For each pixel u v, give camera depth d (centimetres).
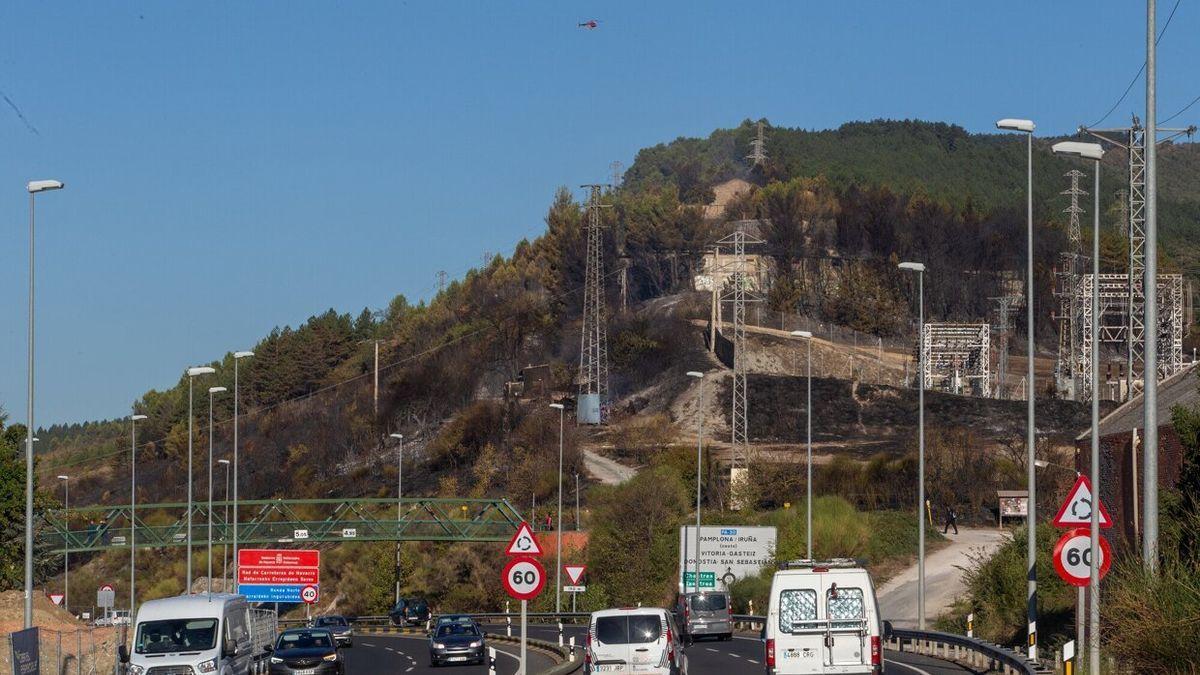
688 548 8056
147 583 14588
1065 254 17288
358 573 12988
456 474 16188
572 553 10950
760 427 15775
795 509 10050
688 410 16650
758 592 8406
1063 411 14675
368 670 5553
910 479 11812
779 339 19412
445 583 12319
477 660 5797
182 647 3947
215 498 18062
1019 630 5450
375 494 16350
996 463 11875
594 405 16675
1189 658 2725
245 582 8731
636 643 3706
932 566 9412
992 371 19000
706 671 4588
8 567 7619
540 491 14250
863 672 3338
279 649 4941
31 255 4625
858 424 15488
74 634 6562
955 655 4947
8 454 7806
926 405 15738
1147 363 2919
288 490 17812
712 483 12469
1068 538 3170
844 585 3366
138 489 19025
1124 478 5350
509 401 17550
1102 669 3206
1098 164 3781
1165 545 3266
